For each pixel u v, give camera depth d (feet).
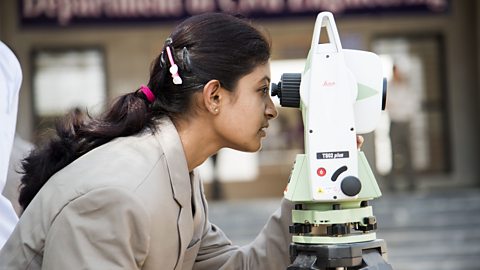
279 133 50.65
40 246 7.38
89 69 47.29
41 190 7.58
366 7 46.14
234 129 7.86
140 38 47.11
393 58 47.52
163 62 7.89
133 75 47.21
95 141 7.88
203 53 7.73
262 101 7.95
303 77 7.60
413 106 44.68
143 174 7.47
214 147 8.05
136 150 7.65
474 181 47.98
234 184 50.24
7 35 45.83
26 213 7.52
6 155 9.06
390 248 33.73
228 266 8.94
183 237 7.79
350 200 7.54
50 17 45.37
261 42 7.86
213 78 7.72
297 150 50.57
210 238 9.18
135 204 7.22
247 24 7.92
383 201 39.09
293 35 47.11
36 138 8.72
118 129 7.87
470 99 47.91
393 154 44.98
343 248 7.30
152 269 7.52
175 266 7.82
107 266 7.15
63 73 47.06
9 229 8.93
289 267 7.52
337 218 7.47
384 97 7.84
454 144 47.98
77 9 45.16
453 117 47.91
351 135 7.47
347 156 7.45
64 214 7.25
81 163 7.60
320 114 7.47
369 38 47.03
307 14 45.37
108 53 47.16
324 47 7.58
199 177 8.81
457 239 34.32
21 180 8.20
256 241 8.98
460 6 47.47
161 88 7.98
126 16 45.16
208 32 7.78
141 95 8.06
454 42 47.62
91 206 7.20
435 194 41.78
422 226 35.47
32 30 45.75
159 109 7.99
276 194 50.34
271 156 50.67
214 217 37.86
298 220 7.72
